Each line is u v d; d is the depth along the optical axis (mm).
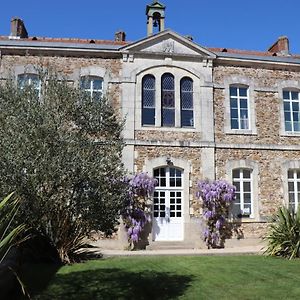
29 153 8484
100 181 9875
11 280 7176
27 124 8695
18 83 10750
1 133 8562
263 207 15875
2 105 9203
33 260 10531
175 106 15953
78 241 11031
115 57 15898
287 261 11109
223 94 16359
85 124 10531
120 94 15602
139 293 7496
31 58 15383
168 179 15586
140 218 14602
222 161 15836
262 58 16859
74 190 9758
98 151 10148
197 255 12625
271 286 7965
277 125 16578
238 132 16156
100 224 10281
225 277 8859
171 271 9609
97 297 7195
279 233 12391
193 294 7355
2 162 8219
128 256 12289
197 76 16266
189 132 15781
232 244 15375
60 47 15430
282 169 16266
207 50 16297
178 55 16141
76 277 8836
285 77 17062
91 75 15547
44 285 8039
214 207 15273
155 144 15414
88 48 15578
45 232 10094
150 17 17328
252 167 16016
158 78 16000
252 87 16656
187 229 15180
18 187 8336
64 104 10234
